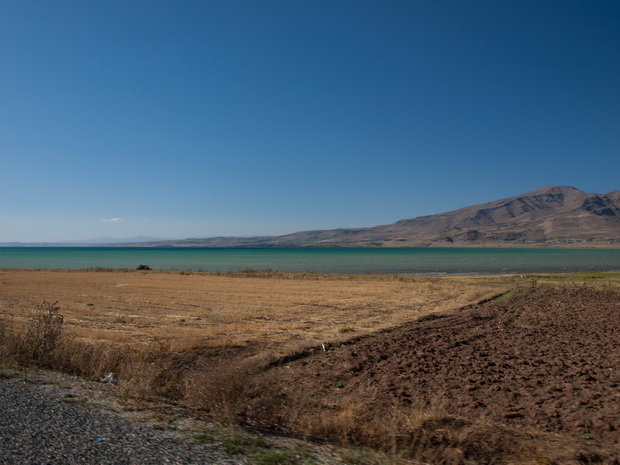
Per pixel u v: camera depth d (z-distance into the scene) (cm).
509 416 700
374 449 528
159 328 1694
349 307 2455
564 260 11000
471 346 1320
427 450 536
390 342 1399
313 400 809
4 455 359
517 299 2702
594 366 1028
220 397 643
